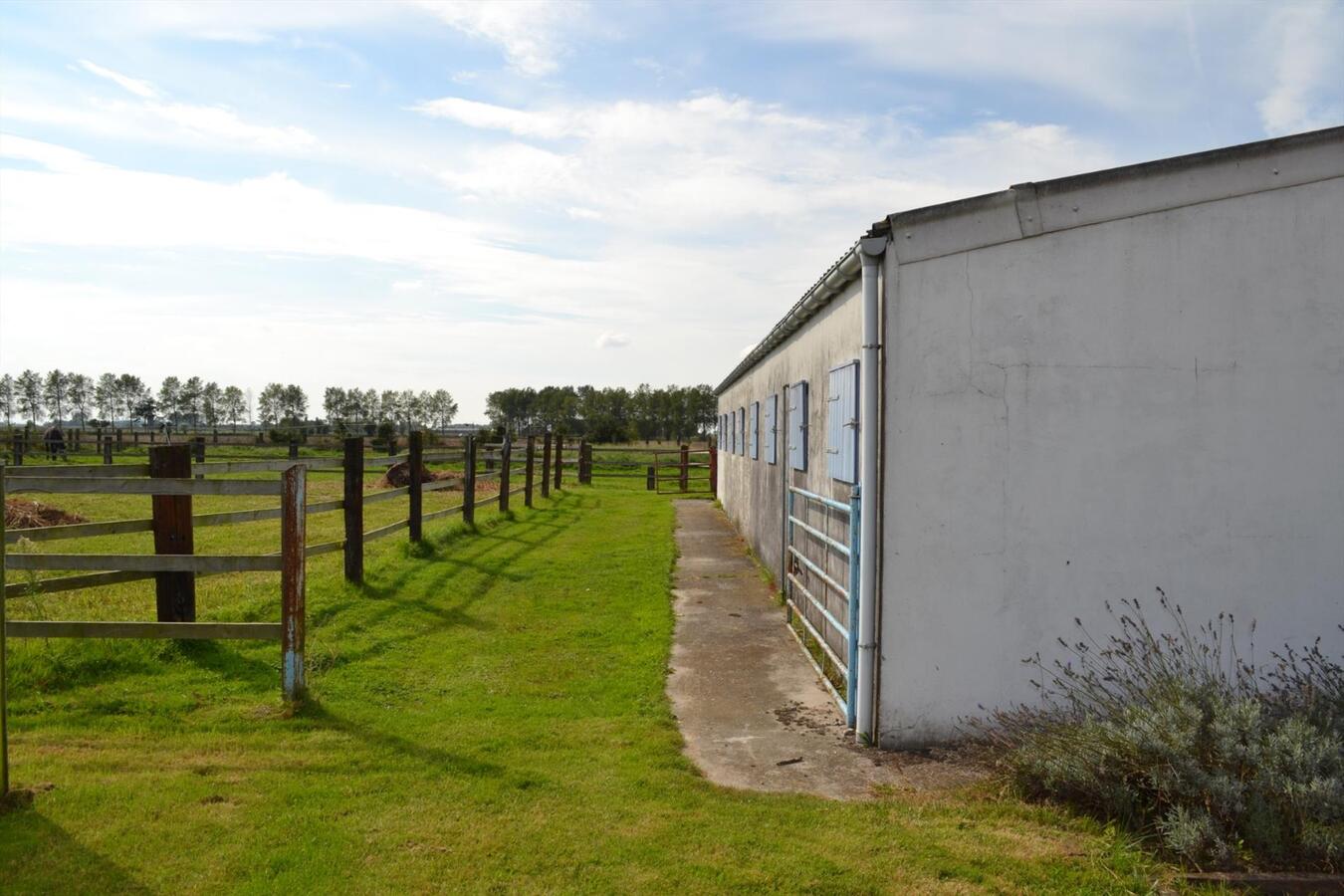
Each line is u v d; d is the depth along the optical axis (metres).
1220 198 5.16
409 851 3.75
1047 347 5.16
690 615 8.93
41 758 4.59
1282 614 5.19
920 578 5.20
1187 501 5.18
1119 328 5.16
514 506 19.05
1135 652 5.14
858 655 5.44
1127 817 4.12
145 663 6.10
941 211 5.08
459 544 12.81
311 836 3.84
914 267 5.13
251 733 5.08
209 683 5.88
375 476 28.39
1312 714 4.55
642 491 26.92
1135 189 5.14
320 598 8.30
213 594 8.34
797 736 5.43
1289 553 5.20
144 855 3.65
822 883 3.58
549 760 4.86
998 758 4.80
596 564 11.66
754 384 13.75
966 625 5.20
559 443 24.72
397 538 13.12
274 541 13.19
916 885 3.58
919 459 5.17
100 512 16.73
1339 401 5.19
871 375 5.27
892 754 5.13
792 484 9.22
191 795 4.20
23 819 3.91
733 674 6.80
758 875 3.62
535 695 6.08
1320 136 5.14
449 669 6.62
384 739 5.07
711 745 5.27
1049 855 3.83
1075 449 5.18
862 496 5.34
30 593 6.29
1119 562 5.18
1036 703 5.17
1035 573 5.19
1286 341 5.18
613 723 5.52
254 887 3.44
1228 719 4.24
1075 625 5.20
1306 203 5.17
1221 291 5.17
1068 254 5.14
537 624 8.20
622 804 4.29
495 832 3.95
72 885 3.41
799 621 8.26
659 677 6.57
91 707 5.35
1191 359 5.18
